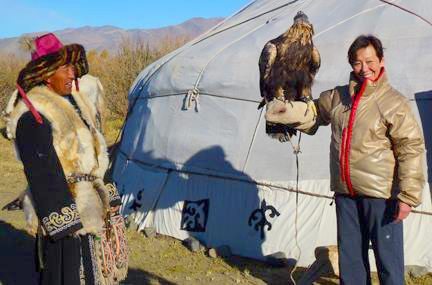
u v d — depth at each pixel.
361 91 3.43
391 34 5.94
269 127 4.07
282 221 5.89
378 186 3.40
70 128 3.14
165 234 6.63
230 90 6.36
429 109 5.54
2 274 5.50
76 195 3.13
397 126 3.38
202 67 6.68
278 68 3.90
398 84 5.66
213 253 6.01
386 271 3.43
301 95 3.92
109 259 3.31
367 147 3.41
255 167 6.11
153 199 6.87
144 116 7.49
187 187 6.57
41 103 3.07
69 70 3.20
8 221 7.28
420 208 5.54
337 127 3.52
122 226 3.53
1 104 19.70
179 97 6.86
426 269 5.46
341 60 5.92
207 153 6.44
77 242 3.12
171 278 5.44
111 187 3.49
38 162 2.97
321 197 5.79
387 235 3.42
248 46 6.55
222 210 6.25
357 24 6.18
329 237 5.73
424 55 5.72
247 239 6.04
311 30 3.93
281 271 5.66
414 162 3.36
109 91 19.08
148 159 7.16
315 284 5.30
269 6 7.65
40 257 3.18
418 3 6.16
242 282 5.38
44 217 2.99
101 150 3.36
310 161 5.86
